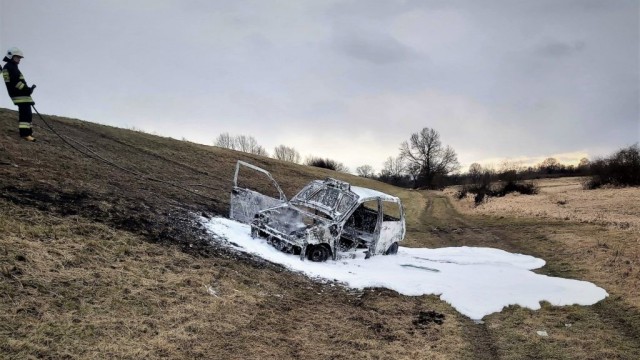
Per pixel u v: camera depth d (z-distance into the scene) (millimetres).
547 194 37438
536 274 11289
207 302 6859
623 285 10367
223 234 10375
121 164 16969
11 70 11562
